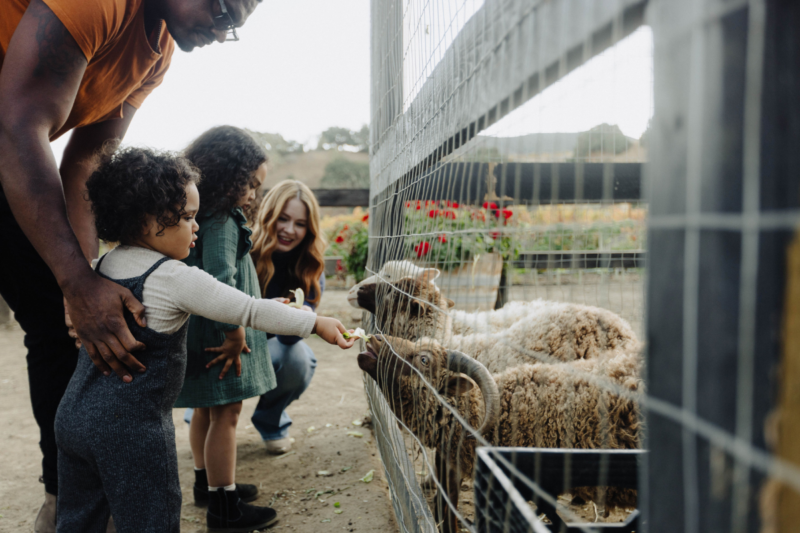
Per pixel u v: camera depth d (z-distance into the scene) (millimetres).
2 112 1550
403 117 2004
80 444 1540
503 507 814
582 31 623
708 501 410
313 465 2902
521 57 816
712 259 404
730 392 396
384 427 2328
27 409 3854
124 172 1584
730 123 393
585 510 2148
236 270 2357
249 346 2377
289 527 2277
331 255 9320
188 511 2486
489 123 1001
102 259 1685
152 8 2061
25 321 1977
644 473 481
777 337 374
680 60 432
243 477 2793
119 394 1551
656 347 463
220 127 2396
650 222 468
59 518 1634
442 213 1286
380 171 2797
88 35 1664
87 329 1556
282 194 3082
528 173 1832
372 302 2688
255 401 4086
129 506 1529
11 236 1854
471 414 1785
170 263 1644
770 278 376
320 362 5152
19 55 1568
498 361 2090
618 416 1731
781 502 369
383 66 2639
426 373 1649
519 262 1056
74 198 2295
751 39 376
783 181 380
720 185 397
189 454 3123
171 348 1623
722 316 400
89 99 2045
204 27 2059
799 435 364
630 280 2039
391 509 2375
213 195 2260
